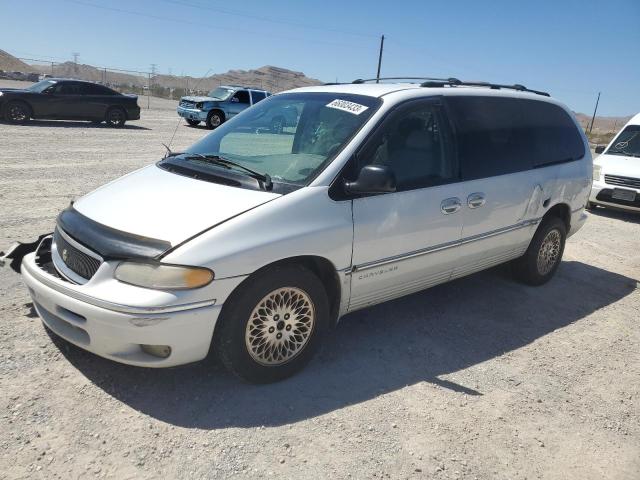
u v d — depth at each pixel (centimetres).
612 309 535
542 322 486
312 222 339
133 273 294
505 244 494
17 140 1341
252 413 316
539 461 302
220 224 311
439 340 432
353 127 380
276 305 334
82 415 300
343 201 356
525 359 415
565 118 569
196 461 274
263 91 2317
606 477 295
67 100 1789
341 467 280
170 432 294
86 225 329
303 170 359
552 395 369
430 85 446
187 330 300
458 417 333
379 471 280
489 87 507
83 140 1450
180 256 294
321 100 424
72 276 320
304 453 287
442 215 414
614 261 714
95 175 964
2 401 304
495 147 469
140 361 305
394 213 381
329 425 312
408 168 398
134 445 281
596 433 332
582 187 571
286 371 350
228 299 315
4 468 258
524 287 567
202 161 391
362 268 371
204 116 2170
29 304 421
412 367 386
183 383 338
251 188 343
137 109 1961
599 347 448
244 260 308
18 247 391
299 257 341
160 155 1273
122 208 338
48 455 269
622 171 1000
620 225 952
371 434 308
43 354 354
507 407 349
